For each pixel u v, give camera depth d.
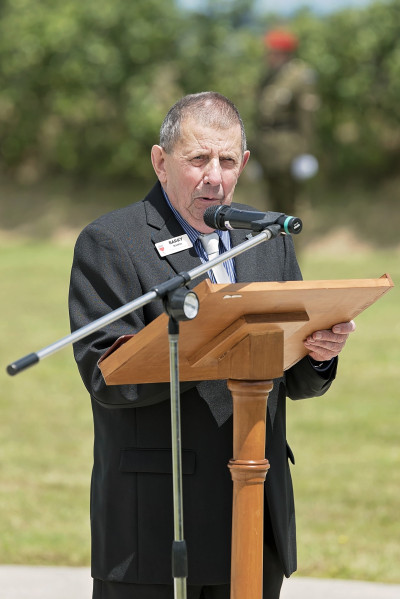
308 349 5.83
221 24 35.28
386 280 5.27
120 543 5.74
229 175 5.80
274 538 5.80
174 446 4.98
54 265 31.98
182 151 5.76
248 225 5.28
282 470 5.89
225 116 5.79
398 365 18.50
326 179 35.78
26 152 39.72
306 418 15.35
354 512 11.50
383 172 35.62
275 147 27.73
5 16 37.66
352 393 16.72
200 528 5.68
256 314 5.15
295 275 6.34
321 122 33.50
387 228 34.00
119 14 36.12
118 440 5.78
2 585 9.38
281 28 33.19
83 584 9.48
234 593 5.36
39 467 13.26
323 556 10.21
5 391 17.30
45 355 4.70
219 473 5.72
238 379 5.30
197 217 5.84
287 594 9.17
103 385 5.50
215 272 5.95
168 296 4.88
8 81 37.97
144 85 36.28
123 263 5.78
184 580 5.09
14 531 10.94
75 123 38.00
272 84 28.02
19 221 38.19
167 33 35.91
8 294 26.98
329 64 32.75
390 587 9.38
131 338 5.14
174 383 4.93
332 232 34.16
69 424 15.34
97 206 38.25
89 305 5.74
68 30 36.50
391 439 14.20
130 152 37.25
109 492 5.79
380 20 32.59
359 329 21.62
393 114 33.47
